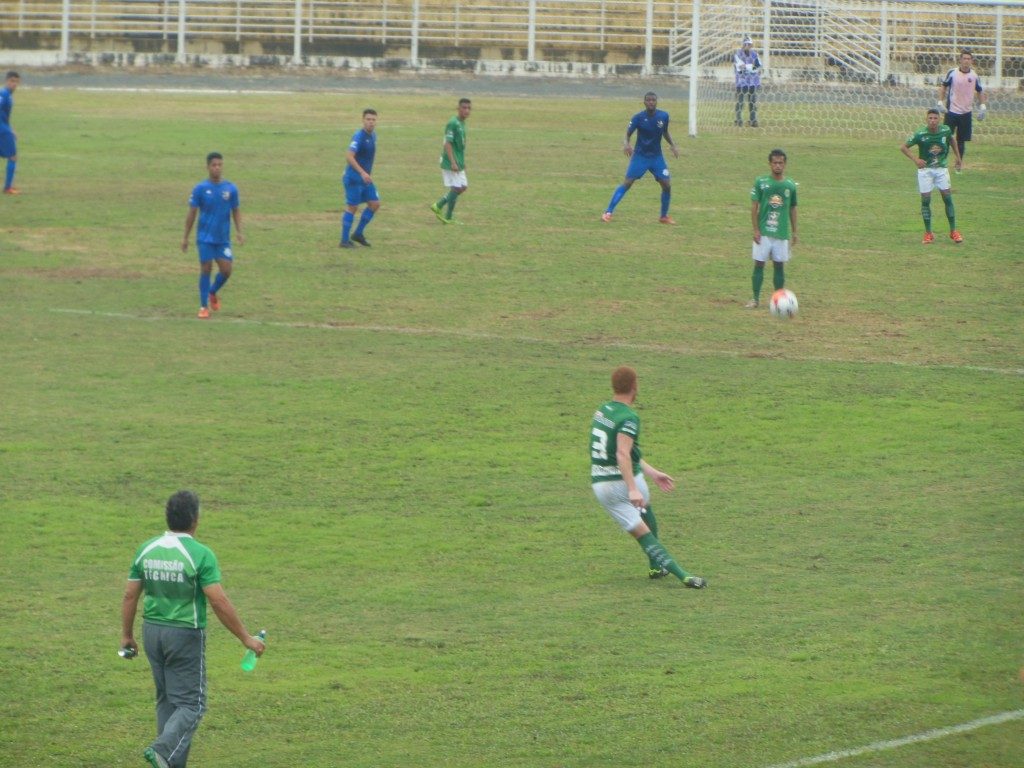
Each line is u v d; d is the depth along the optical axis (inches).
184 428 2206.0
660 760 1194.6
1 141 4252.0
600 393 2407.7
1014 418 2278.5
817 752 1202.6
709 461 2080.5
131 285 3179.1
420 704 1318.9
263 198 4293.8
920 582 1621.6
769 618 1523.1
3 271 3292.3
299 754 1220.5
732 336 2785.4
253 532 1791.3
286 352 2652.6
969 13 7465.6
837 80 7839.6
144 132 5895.7
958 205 4281.5
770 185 2928.2
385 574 1664.6
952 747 1209.4
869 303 3053.6
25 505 1867.6
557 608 1563.7
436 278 3260.3
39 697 1342.3
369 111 3528.5
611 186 4611.2
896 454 2110.0
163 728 1181.1
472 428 2226.9
